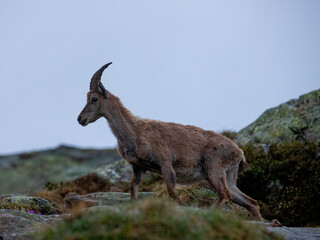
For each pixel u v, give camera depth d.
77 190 39.06
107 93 26.59
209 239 12.50
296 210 31.45
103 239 12.07
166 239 12.02
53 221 19.22
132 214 12.84
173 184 25.52
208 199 29.97
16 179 75.88
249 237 13.32
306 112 39.69
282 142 37.81
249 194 33.75
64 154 96.81
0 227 17.56
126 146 26.20
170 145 26.30
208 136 27.55
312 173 32.78
